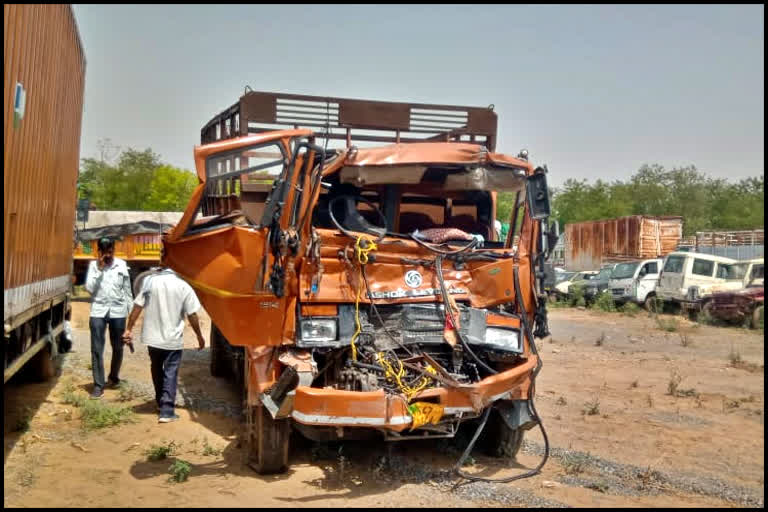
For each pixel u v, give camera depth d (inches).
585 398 348.5
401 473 222.5
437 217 273.0
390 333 217.3
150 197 2220.7
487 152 235.5
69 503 185.8
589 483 217.9
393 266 221.5
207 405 309.3
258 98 303.4
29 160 230.8
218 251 210.2
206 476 214.7
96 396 315.3
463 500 199.0
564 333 650.2
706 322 725.9
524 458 246.1
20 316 224.1
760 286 715.4
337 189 245.8
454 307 222.2
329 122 315.0
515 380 217.9
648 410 323.0
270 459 214.2
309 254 212.2
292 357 205.3
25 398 304.7
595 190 2420.0
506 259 235.1
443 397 197.9
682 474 228.8
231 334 209.9
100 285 323.9
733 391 370.3
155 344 281.4
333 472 221.9
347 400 186.4
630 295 882.8
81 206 746.8
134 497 192.7
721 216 2204.7
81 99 380.8
